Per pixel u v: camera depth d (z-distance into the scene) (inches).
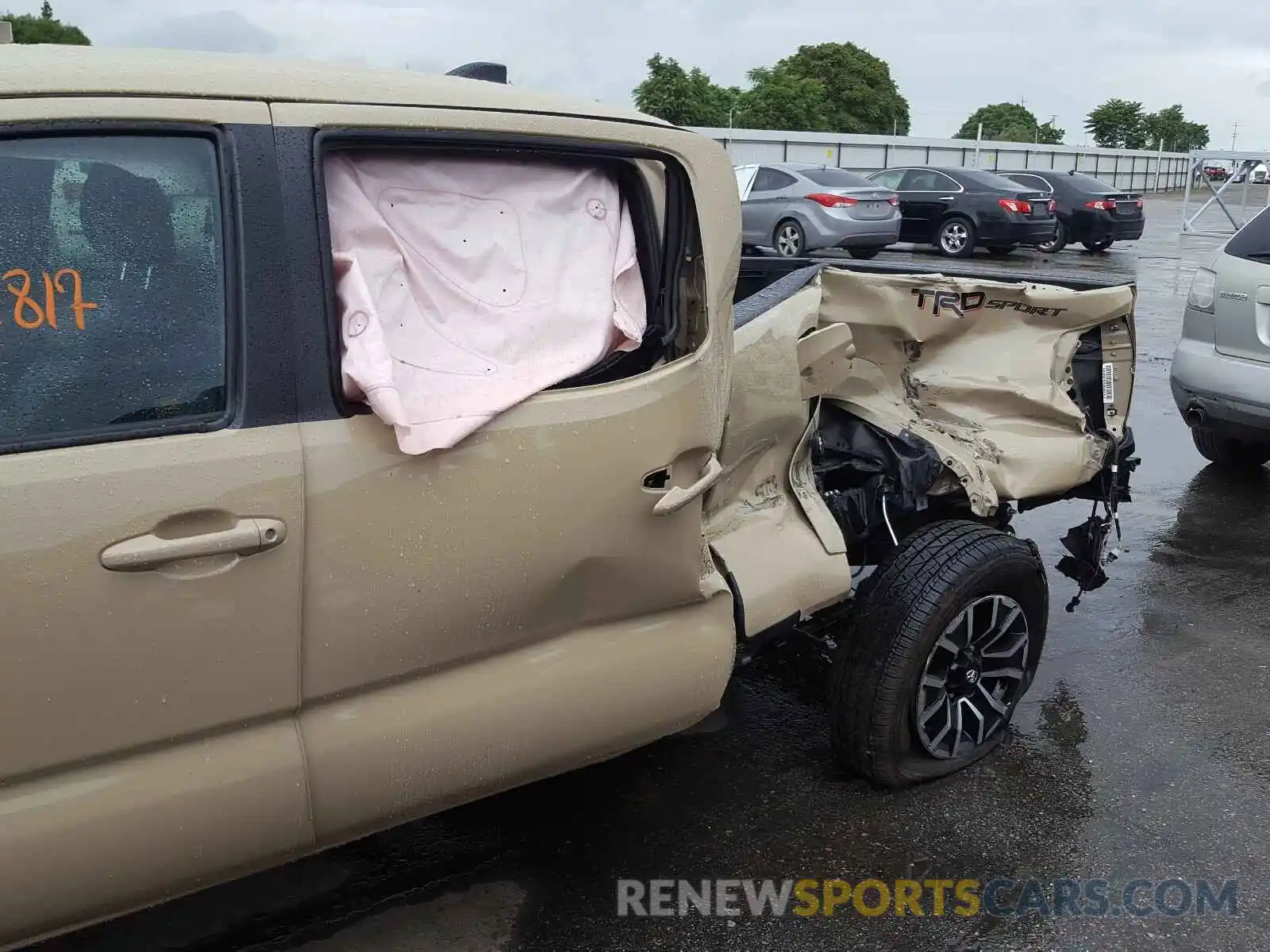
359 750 77.2
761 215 651.5
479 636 81.9
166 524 66.9
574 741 89.0
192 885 74.0
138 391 68.2
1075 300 135.7
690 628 96.3
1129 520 223.1
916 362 135.1
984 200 719.1
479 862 109.8
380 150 78.1
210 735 71.9
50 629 64.0
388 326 76.4
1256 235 227.1
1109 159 1838.1
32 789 66.3
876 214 641.0
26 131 65.5
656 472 87.6
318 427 72.6
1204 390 231.3
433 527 76.4
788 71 2578.7
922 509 127.0
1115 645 164.2
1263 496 239.5
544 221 84.5
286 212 72.2
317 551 72.2
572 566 84.6
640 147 87.7
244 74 73.5
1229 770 130.0
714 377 92.7
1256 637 167.6
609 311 86.0
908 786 123.2
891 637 114.3
